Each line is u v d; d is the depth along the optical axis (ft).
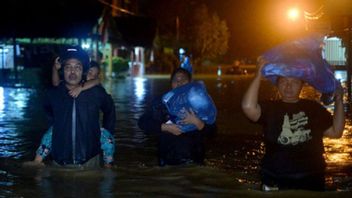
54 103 22.29
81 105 22.09
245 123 43.01
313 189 18.02
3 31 101.55
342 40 67.41
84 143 22.12
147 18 164.86
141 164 25.63
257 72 17.81
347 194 17.80
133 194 18.31
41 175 21.08
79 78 22.13
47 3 110.01
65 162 22.30
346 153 28.50
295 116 17.75
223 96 77.00
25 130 39.09
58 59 22.63
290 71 17.61
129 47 160.04
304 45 17.71
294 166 17.81
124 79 138.82
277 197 17.34
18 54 110.32
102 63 139.03
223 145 31.89
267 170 18.20
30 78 95.66
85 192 18.60
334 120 18.20
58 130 22.22
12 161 25.00
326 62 17.99
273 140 17.85
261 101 18.22
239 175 21.59
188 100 22.20
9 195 18.24
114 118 23.50
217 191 18.61
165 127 22.48
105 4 130.21
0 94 74.59
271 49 17.89
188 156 22.75
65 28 107.04
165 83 117.29
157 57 208.03
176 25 223.71
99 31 130.72
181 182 19.97
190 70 23.76
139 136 36.11
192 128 22.49
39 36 105.19
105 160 23.16
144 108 57.72
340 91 18.15
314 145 17.87
